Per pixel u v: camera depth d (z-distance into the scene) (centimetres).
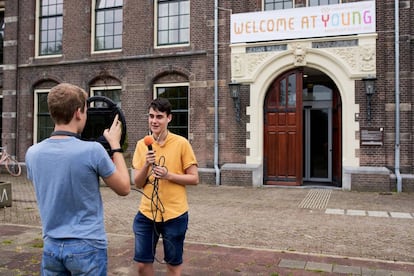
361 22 1180
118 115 271
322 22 1216
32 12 1648
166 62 1422
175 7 1446
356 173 1168
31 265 475
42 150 228
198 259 496
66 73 1576
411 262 490
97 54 1536
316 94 1410
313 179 1405
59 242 221
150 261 331
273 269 458
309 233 649
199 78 1377
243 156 1300
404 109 1159
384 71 1176
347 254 531
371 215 802
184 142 337
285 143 1285
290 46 1252
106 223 724
